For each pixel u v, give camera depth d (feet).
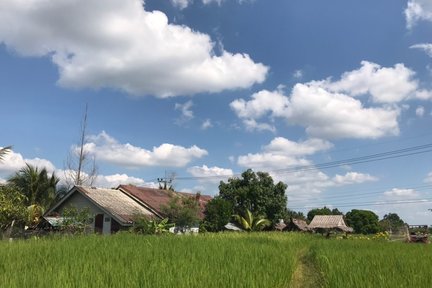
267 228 173.78
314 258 62.69
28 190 136.98
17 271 34.96
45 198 139.44
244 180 173.37
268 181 172.86
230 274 34.17
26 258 44.11
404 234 156.25
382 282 33.01
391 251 67.26
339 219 241.76
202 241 69.51
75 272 33.65
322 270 45.39
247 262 43.75
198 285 30.32
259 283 32.73
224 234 96.53
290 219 211.61
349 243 88.38
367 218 293.64
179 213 121.39
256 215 165.99
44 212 120.88
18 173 138.21
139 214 110.42
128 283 30.19
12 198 88.74
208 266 38.86
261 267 40.01
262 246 66.39
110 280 31.42
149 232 103.04
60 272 32.68
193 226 124.98
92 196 117.19
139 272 34.01
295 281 43.68
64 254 46.52
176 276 33.14
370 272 38.93
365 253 62.28
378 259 52.42
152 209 124.47
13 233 86.94
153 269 35.19
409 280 34.63
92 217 108.06
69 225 97.14
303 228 229.04
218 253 51.42
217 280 32.19
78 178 150.51
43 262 40.96
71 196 119.34
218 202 141.49
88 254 47.37
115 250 51.60
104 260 42.65
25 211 90.68
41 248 52.13
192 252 51.85
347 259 52.13
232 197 170.81
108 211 111.55
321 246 78.69
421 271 40.47
